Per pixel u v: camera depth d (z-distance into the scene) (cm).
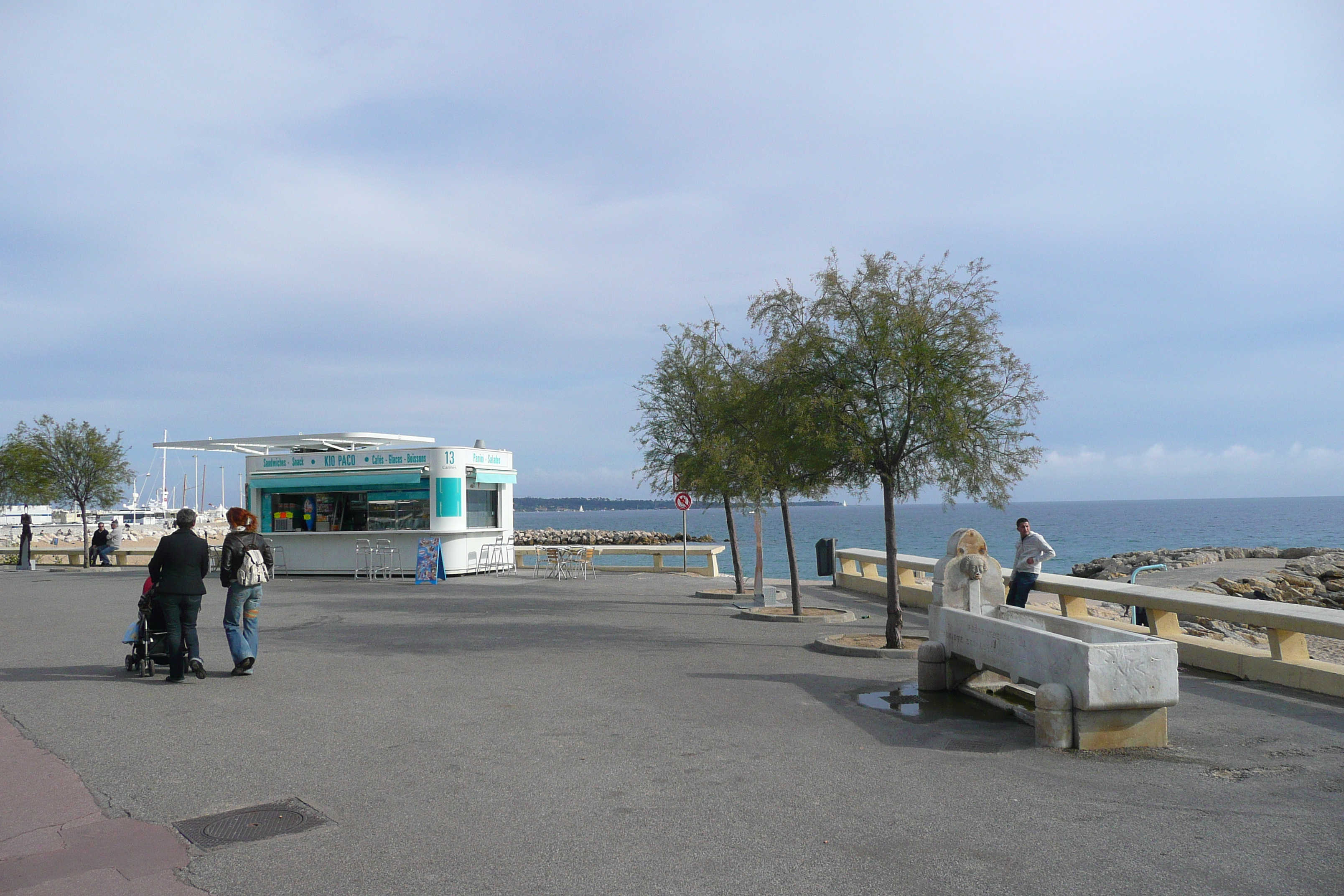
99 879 452
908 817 539
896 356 1197
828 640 1284
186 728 775
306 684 984
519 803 566
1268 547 4125
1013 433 1236
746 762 663
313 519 2748
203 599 2022
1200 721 808
